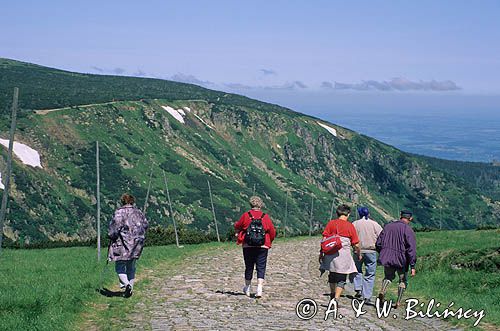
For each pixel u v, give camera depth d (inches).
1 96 7544.3
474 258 740.7
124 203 497.4
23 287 514.0
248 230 501.7
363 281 532.7
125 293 491.5
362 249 528.4
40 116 6973.4
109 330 375.9
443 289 625.3
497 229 1631.4
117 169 6722.4
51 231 5177.2
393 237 486.3
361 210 540.7
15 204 5157.5
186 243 1800.0
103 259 922.1
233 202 7165.4
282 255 1103.6
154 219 6122.1
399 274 495.2
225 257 977.5
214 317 421.4
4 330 348.2
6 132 6279.5
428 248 1051.9
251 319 416.5
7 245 1850.4
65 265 805.9
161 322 401.1
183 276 671.1
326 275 757.3
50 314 392.8
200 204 6806.1
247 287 524.7
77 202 5826.8
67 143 6776.6
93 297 480.4
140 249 488.1
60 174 6171.3
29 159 6038.4
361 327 406.3
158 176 7081.7
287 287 605.6
